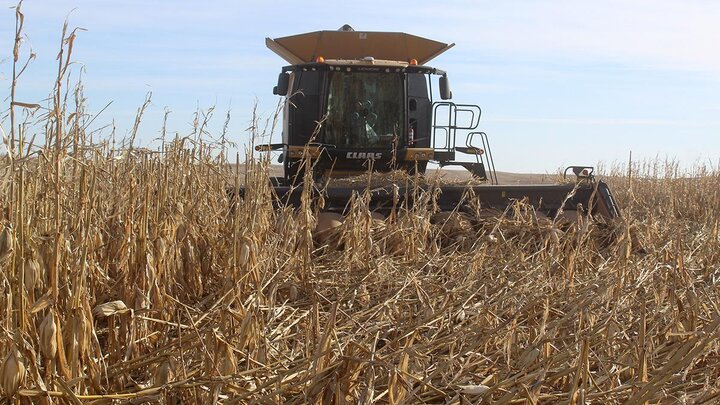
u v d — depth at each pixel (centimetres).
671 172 2127
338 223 907
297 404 441
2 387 401
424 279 735
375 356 453
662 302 607
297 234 782
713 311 602
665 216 1263
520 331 568
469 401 438
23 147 438
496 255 806
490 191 1037
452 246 905
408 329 544
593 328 522
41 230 495
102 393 475
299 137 1339
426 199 907
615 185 2159
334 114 1343
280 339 556
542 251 776
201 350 515
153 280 578
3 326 435
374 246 834
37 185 502
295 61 1509
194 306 681
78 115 523
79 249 500
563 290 672
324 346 429
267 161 794
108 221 688
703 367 532
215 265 755
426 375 492
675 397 464
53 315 424
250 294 629
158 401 438
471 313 610
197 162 859
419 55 1501
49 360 427
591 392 468
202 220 783
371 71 1344
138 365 488
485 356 532
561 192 1042
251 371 455
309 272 731
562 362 495
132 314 495
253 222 703
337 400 411
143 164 691
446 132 1370
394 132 1348
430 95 1376
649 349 493
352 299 623
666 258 725
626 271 668
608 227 976
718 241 902
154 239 637
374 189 1012
